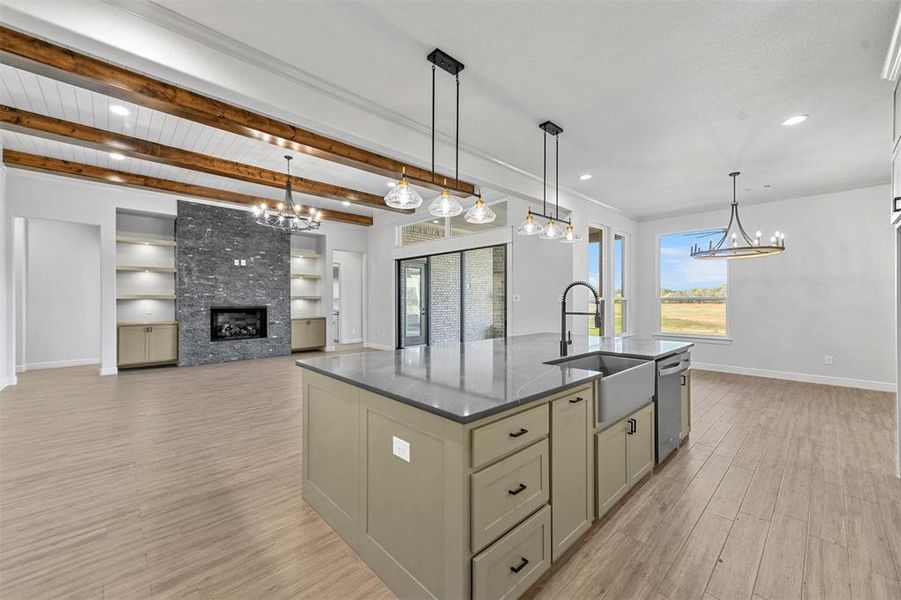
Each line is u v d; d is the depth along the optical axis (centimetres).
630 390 232
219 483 254
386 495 170
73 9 181
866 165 420
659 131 337
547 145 369
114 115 378
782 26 208
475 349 293
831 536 200
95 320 695
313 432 223
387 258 855
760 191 523
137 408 417
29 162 491
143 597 158
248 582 168
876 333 495
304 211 708
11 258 517
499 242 625
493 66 247
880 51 227
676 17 203
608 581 169
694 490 246
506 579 151
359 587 167
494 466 145
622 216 653
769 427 362
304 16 203
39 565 176
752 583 168
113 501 231
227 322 743
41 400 447
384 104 293
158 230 693
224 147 461
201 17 204
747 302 589
